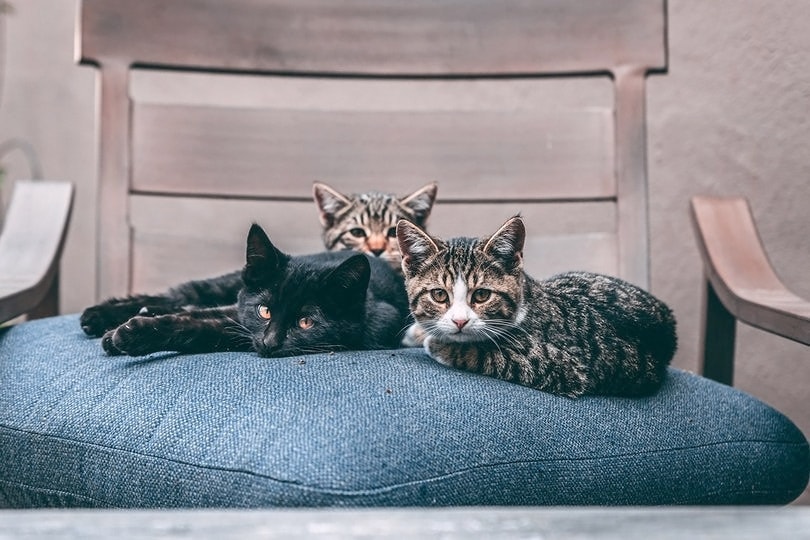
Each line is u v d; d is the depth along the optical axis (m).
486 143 1.49
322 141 1.50
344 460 1.04
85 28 1.47
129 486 1.09
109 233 1.46
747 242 1.37
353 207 1.54
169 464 1.08
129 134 1.48
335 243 1.53
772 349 1.63
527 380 1.20
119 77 1.48
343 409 1.09
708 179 1.67
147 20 1.49
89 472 1.11
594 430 1.14
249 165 1.49
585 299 1.28
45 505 1.13
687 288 1.69
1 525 0.65
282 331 1.26
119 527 0.65
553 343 1.22
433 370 1.16
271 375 1.13
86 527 0.65
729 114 1.66
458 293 1.25
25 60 1.94
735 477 1.17
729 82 1.66
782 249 1.62
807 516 0.67
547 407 1.14
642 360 1.22
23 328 1.30
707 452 1.16
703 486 1.15
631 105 1.47
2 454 1.16
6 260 1.36
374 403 1.10
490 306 1.24
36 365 1.21
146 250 1.46
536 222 1.75
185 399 1.12
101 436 1.11
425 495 1.05
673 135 1.69
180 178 1.48
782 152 1.63
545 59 1.49
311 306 1.28
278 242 1.59
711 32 1.67
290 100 1.83
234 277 1.38
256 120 1.50
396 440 1.07
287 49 1.51
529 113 1.49
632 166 1.46
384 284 1.37
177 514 0.68
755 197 1.64
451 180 1.49
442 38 1.50
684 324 1.69
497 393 1.14
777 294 1.32
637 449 1.14
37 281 1.32
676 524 0.65
